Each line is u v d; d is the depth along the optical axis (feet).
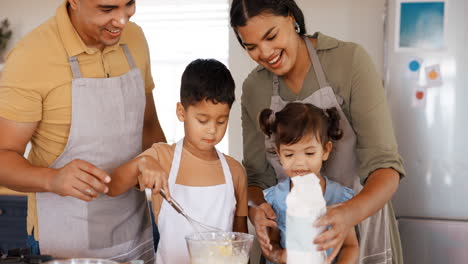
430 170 8.92
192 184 5.21
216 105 5.00
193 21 12.39
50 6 12.91
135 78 5.46
